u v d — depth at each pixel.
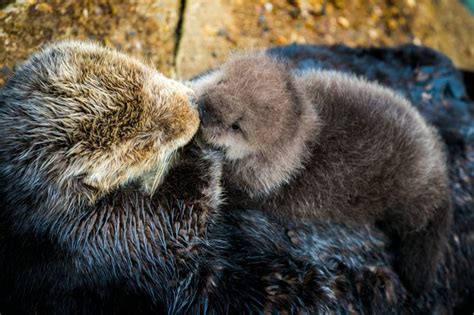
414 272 1.15
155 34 1.42
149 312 1.08
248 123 1.06
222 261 1.08
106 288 1.06
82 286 1.05
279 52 1.38
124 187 1.05
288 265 1.10
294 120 1.07
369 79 1.36
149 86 1.02
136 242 1.05
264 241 1.12
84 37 1.35
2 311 1.06
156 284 1.07
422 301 1.18
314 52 1.39
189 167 1.09
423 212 1.13
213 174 1.10
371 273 1.14
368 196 1.12
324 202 1.11
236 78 1.07
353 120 1.12
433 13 2.04
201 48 1.47
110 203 1.04
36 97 0.99
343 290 1.12
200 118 1.06
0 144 1.00
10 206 1.01
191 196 1.08
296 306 1.08
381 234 1.17
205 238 1.08
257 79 1.07
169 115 1.02
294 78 1.12
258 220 1.12
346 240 1.15
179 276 1.07
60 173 0.99
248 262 1.09
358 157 1.11
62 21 1.35
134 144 1.01
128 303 1.07
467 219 1.26
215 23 1.52
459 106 1.35
